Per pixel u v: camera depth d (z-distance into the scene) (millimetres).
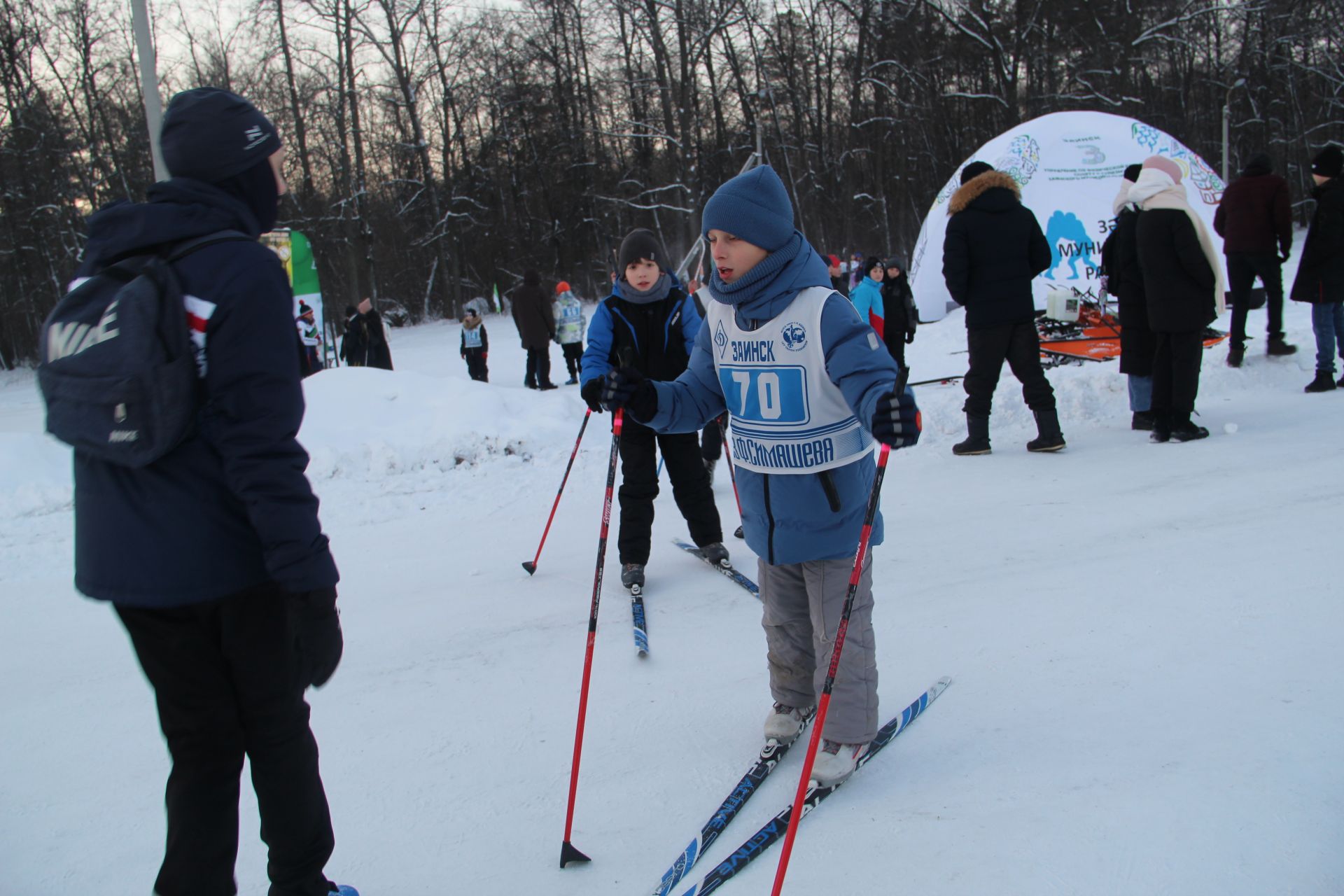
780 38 33812
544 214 37344
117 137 30156
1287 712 2588
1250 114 32312
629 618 3861
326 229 33531
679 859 2178
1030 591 3719
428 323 33594
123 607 1677
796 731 2633
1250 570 3662
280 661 1781
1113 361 9016
